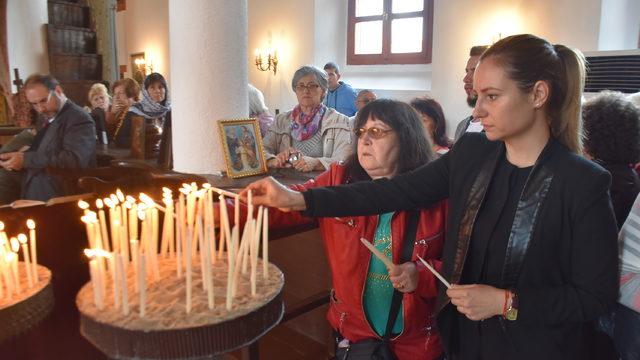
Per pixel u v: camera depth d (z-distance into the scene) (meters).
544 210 0.97
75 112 2.84
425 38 6.09
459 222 1.08
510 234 0.99
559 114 0.98
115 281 0.81
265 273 0.96
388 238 1.32
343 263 1.34
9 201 3.16
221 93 2.09
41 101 2.78
